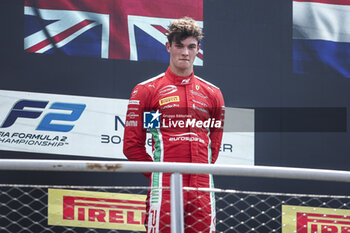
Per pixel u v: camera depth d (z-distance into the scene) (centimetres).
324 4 1555
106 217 1362
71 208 1349
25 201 1327
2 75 1356
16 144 1356
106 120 1412
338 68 1551
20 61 1370
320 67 1542
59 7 1401
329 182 1468
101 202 1363
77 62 1404
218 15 1495
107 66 1421
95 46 1418
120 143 1419
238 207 1426
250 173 694
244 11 1512
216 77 1483
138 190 1388
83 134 1398
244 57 1502
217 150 1035
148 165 692
